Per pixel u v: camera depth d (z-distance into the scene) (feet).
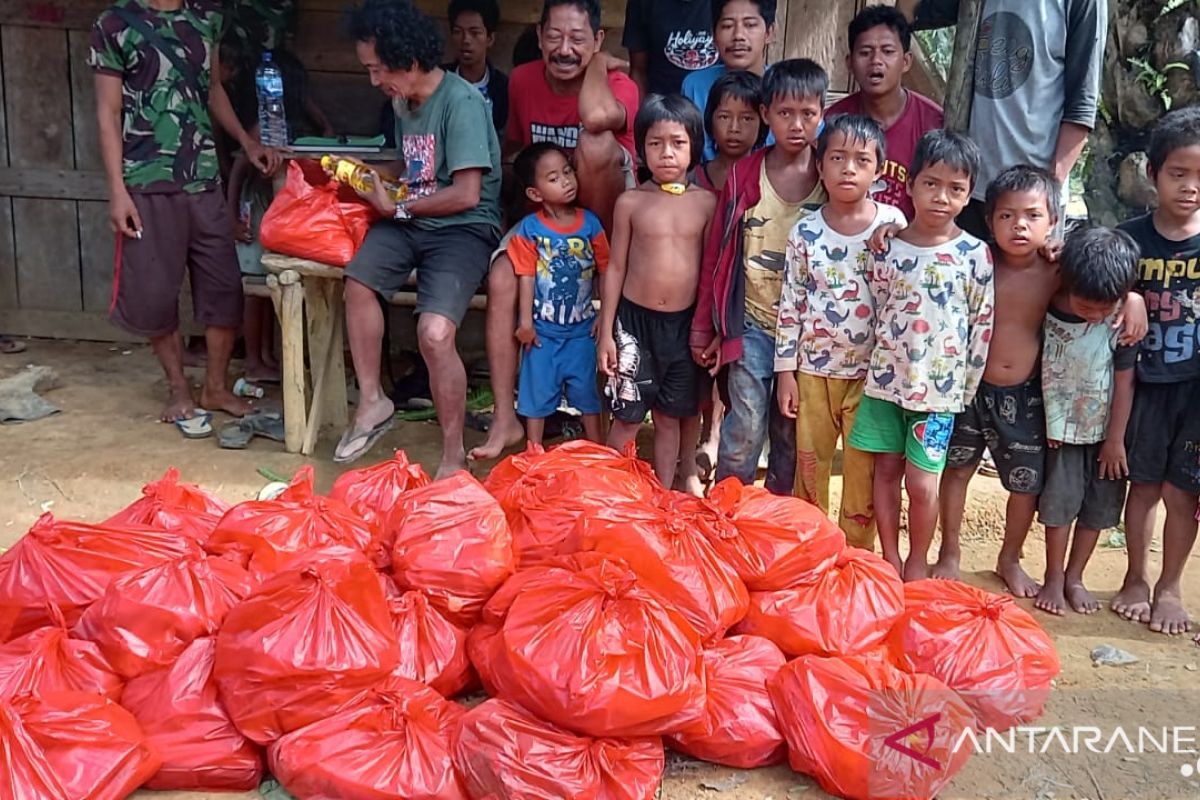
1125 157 20.31
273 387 17.20
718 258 11.73
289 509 10.02
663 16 14.79
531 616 8.37
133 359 18.56
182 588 8.93
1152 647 10.85
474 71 16.53
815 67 11.35
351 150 15.76
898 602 9.93
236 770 8.34
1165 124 10.53
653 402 12.70
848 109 13.34
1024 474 11.32
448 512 9.80
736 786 8.65
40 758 7.61
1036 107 12.87
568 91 14.37
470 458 13.62
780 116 11.34
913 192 10.68
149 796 8.33
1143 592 11.46
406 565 9.53
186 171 14.82
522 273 13.23
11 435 14.90
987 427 11.41
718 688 8.84
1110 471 11.10
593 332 13.57
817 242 11.27
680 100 11.82
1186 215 10.56
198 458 14.28
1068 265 10.38
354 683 8.35
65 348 19.01
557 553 9.86
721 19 13.09
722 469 12.55
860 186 10.89
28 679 8.39
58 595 9.25
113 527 9.79
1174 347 10.71
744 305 11.88
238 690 8.32
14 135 18.60
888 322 10.96
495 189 14.35
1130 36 19.71
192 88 14.71
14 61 18.26
